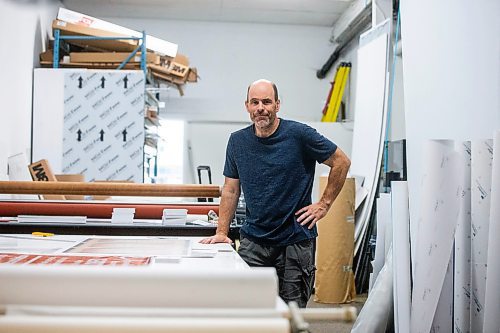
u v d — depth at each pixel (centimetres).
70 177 417
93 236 214
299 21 697
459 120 281
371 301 305
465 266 251
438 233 245
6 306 85
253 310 86
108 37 504
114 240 195
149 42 524
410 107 342
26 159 458
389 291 303
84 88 487
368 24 598
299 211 218
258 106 214
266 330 80
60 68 509
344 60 700
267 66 706
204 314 84
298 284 217
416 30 339
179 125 688
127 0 625
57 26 499
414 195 320
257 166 221
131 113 485
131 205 260
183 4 638
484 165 239
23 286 86
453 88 288
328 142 222
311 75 712
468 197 252
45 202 252
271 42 707
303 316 87
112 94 485
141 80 486
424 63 325
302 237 217
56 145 486
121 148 484
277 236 218
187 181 654
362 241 470
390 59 466
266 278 88
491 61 252
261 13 667
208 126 661
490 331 222
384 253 357
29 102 484
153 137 588
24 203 250
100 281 86
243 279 88
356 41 650
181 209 244
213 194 237
